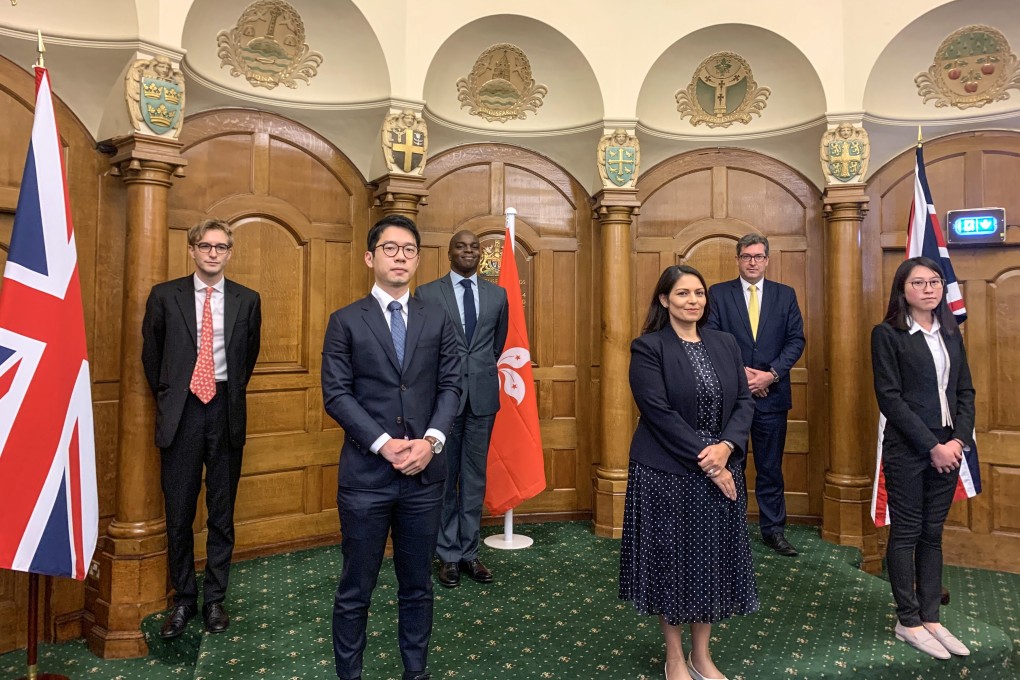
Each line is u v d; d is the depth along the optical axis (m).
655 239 4.51
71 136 3.13
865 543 3.88
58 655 2.93
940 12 3.88
